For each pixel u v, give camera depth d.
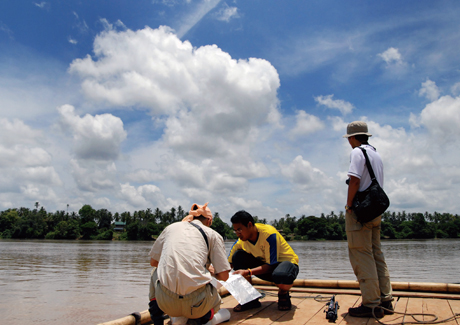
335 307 3.41
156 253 2.96
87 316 9.95
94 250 60.12
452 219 185.38
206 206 3.21
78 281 18.42
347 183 3.69
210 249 2.92
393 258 45.84
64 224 135.50
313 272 27.20
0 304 11.70
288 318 3.39
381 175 3.50
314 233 154.00
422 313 3.40
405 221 168.12
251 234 3.83
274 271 3.59
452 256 49.53
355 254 3.44
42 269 25.59
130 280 19.05
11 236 134.12
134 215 165.50
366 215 3.24
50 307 11.23
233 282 3.61
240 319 3.39
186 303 2.62
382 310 3.35
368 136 3.71
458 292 4.18
